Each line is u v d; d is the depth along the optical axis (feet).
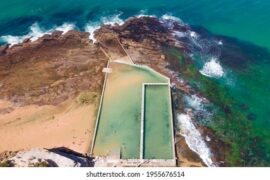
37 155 158.61
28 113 183.93
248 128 185.47
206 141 176.55
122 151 168.76
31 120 180.55
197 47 231.50
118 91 195.11
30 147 167.94
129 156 166.71
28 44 228.43
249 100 200.03
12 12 259.60
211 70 215.31
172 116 184.55
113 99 191.01
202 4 272.92
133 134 175.52
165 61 217.36
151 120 182.50
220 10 267.59
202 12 264.72
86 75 204.74
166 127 179.93
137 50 223.71
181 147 172.24
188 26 250.57
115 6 267.39
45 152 160.45
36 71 207.82
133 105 188.44
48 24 248.32
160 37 236.43
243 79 211.61
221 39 241.76
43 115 183.01
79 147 169.07
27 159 155.63
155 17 256.93
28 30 242.17
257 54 231.50
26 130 175.73
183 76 208.95
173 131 178.09
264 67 221.46
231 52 231.09
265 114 193.36
